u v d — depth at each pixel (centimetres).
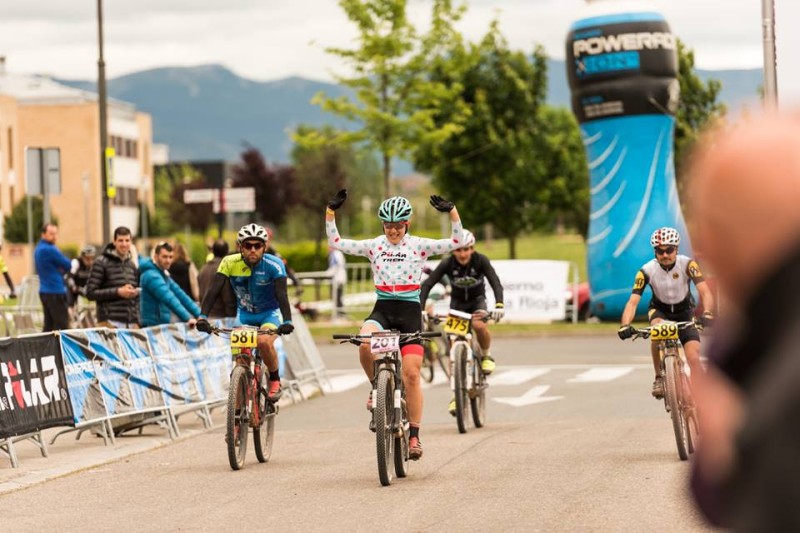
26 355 2645
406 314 2430
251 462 2678
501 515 1922
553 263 7288
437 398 4031
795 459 429
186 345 3381
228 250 4431
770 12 4678
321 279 8544
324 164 17550
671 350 2566
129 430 3325
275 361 2659
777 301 454
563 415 3456
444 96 8275
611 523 1836
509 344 6362
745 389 459
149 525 1930
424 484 2269
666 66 7138
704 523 471
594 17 7181
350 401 4044
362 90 8231
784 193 444
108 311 3609
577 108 7325
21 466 2644
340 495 2169
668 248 2558
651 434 2950
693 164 468
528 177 10525
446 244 2444
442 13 8056
